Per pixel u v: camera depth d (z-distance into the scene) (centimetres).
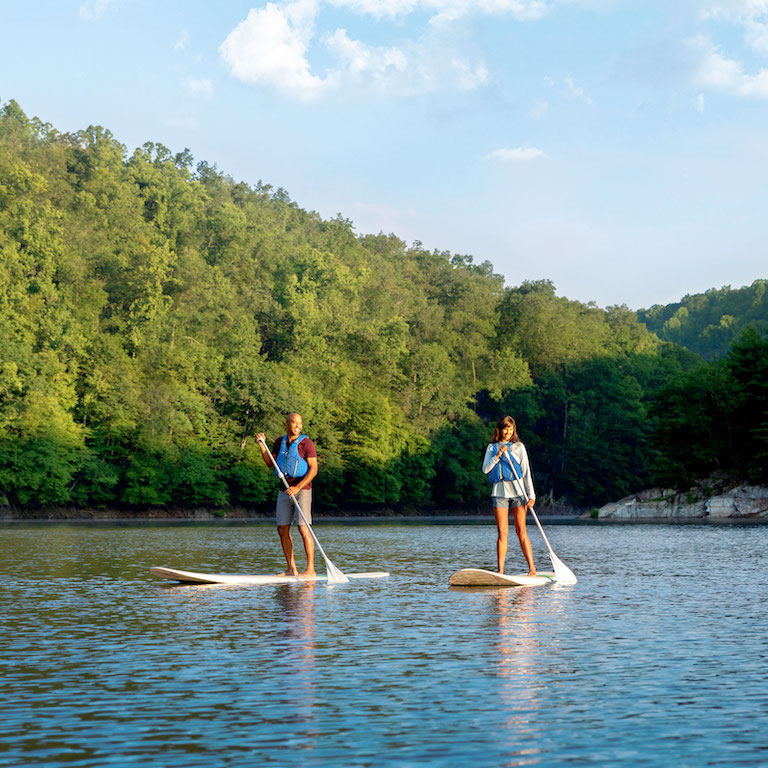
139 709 493
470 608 899
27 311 8638
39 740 435
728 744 425
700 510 5612
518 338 12525
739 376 6150
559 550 1955
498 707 495
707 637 717
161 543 2405
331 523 6066
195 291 10681
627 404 10881
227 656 643
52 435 7106
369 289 13325
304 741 432
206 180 18325
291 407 8381
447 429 9888
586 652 653
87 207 12475
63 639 718
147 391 7925
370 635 732
